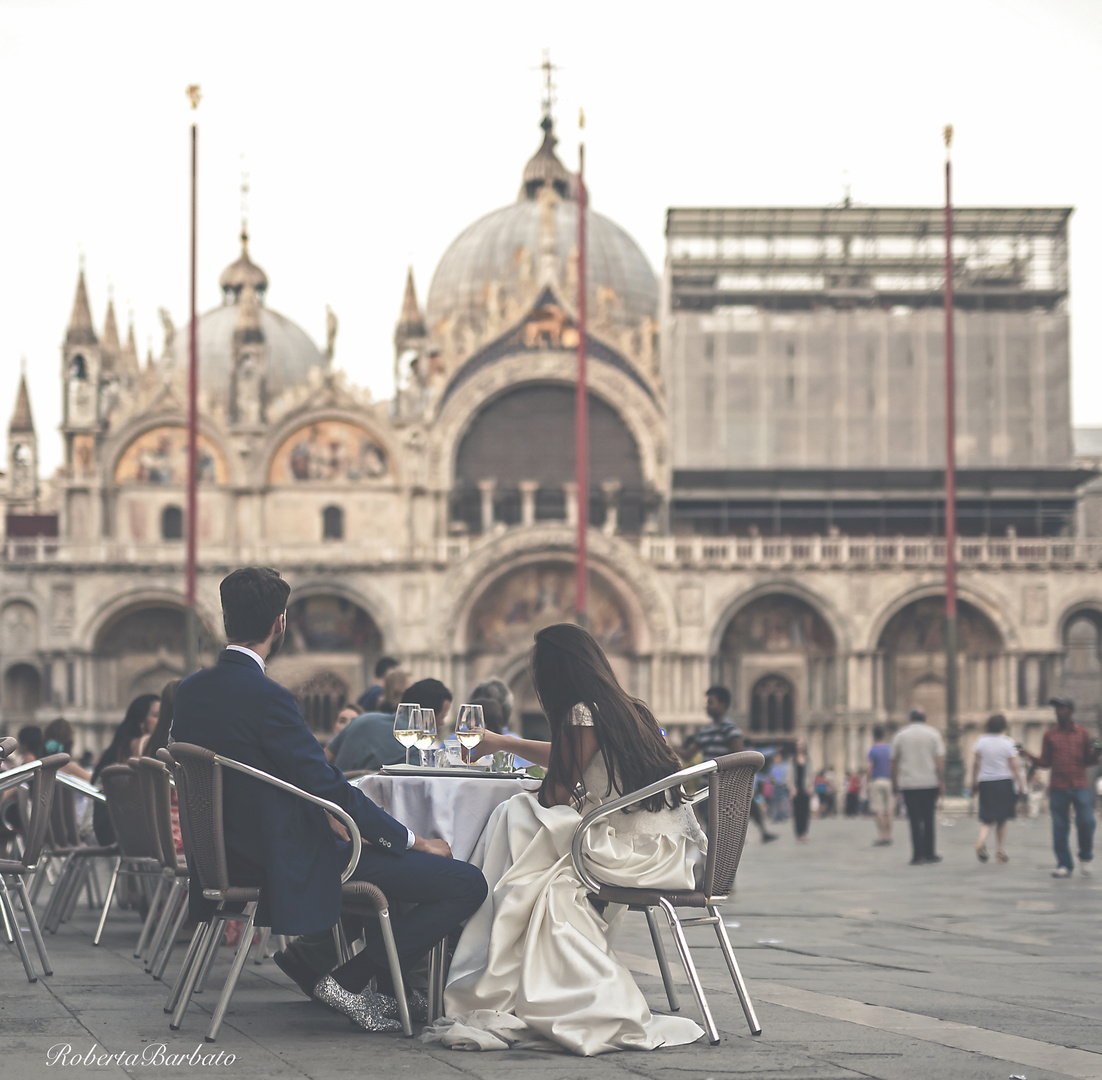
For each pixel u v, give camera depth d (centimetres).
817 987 1202
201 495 8356
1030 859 3309
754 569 8150
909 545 8238
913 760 3238
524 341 8519
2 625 8156
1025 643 8100
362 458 8450
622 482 8562
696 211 8625
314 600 8375
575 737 1020
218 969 1389
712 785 995
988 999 1125
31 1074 809
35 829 1225
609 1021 906
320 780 995
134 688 8356
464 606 8106
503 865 1041
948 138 6506
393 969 986
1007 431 8488
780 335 8556
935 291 8700
